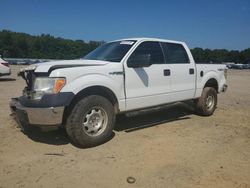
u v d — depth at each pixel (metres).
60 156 4.66
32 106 4.73
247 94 13.27
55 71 4.77
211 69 7.82
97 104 5.09
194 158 4.66
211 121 7.20
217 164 4.43
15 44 91.00
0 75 16.08
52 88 4.72
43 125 4.70
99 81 5.14
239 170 4.23
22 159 4.52
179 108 8.41
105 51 6.23
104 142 5.37
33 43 85.19
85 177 3.95
